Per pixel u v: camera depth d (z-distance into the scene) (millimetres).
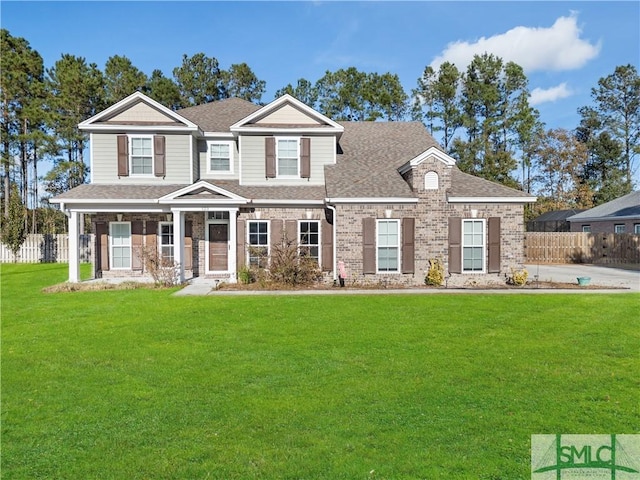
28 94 37750
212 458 4453
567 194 49312
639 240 29141
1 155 38125
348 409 5582
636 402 5793
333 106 45812
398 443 4715
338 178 18672
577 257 29750
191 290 15648
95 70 38656
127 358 7816
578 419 5309
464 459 4398
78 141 39281
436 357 7715
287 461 4375
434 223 17281
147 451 4605
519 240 17484
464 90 42531
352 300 13453
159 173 19344
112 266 19688
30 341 8992
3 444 4793
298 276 16703
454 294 14594
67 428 5152
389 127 24578
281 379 6691
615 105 54562
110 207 17812
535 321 10461
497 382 6512
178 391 6250
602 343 8586
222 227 20000
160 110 19312
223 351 8172
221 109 23094
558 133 49625
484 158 40219
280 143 19734
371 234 17172
